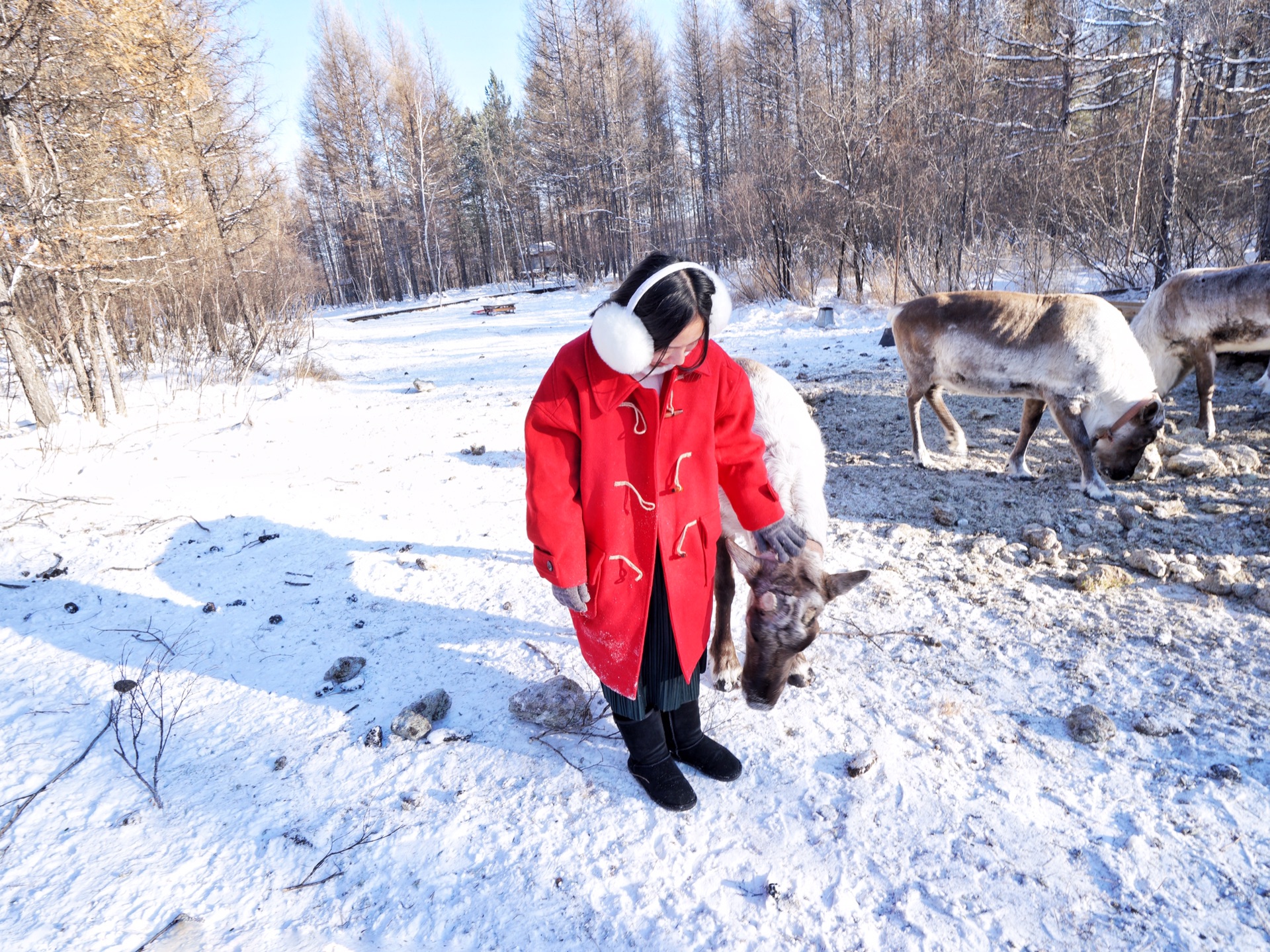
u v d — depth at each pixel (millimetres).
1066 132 14180
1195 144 12781
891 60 18141
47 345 8953
